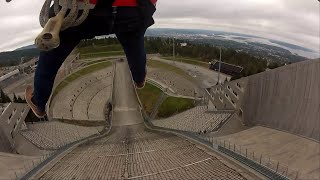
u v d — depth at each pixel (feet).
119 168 97.04
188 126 173.99
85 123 213.25
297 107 116.98
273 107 133.08
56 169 103.86
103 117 226.58
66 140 164.45
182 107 237.86
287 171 82.53
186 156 104.22
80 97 253.44
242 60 371.76
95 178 89.56
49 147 149.18
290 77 121.90
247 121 157.79
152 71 319.27
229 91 184.14
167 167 94.07
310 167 85.61
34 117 201.05
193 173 86.74
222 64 330.75
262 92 142.92
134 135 168.86
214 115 180.14
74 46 30.48
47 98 33.19
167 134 156.97
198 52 397.19
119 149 125.80
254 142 114.11
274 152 100.94
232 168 87.30
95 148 133.59
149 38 473.26
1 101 207.21
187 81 298.76
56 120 206.49
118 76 286.46
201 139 126.93
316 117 106.32
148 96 257.14
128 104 239.71
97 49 406.82
